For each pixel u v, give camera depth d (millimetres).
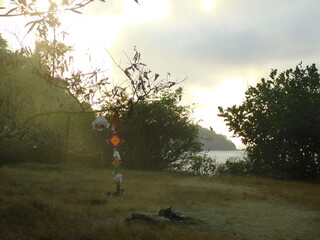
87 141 26531
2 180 14953
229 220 9547
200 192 14422
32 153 22875
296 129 22000
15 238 6777
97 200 11484
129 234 7336
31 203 9539
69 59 4562
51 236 7078
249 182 20109
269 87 24516
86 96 4570
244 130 24875
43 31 4262
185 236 7352
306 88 21422
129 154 28469
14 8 3900
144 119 27266
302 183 20297
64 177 18188
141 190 14469
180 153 29016
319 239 7613
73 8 3988
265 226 8883
